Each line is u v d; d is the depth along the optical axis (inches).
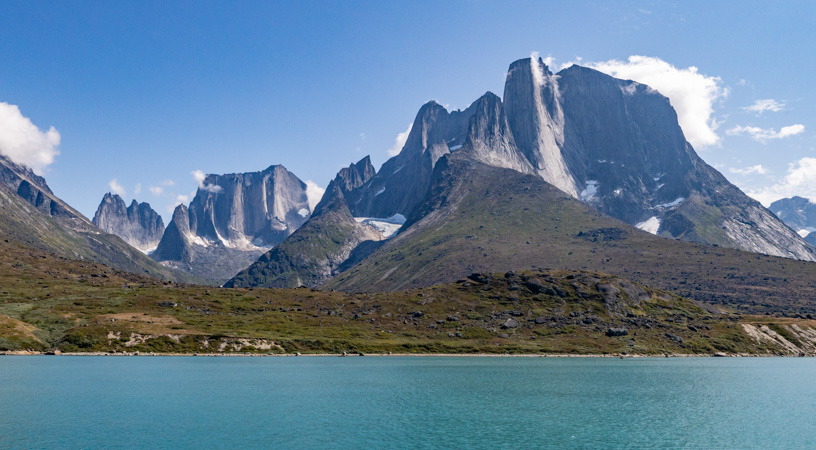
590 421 5088.6
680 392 6791.3
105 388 6422.2
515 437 4466.0
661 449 4202.8
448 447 4138.8
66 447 4001.0
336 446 4138.8
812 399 6387.8
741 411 5669.3
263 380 7455.7
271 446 4124.0
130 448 4010.8
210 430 4576.8
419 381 7509.8
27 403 5497.1
